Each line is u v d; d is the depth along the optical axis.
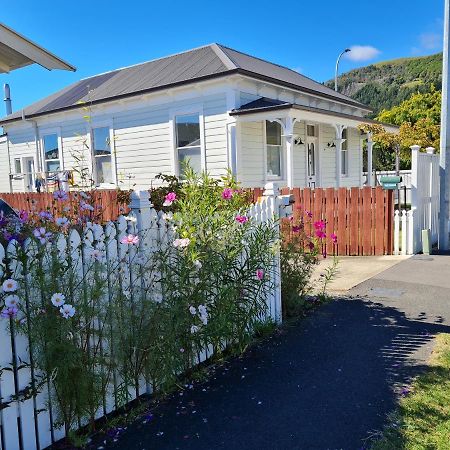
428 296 5.87
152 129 12.98
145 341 3.25
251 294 4.05
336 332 4.69
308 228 8.13
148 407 3.28
